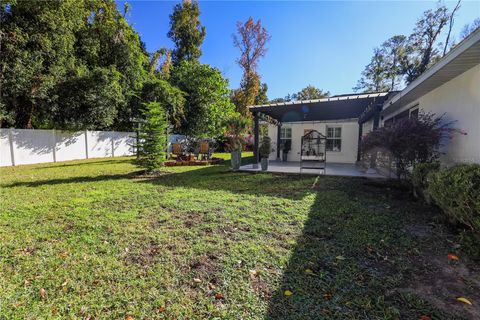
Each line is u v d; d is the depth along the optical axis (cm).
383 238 279
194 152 1274
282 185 597
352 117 1090
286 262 227
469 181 257
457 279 202
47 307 169
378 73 2498
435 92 549
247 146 2008
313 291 186
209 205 412
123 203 426
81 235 287
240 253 244
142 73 1571
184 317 161
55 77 1070
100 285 193
